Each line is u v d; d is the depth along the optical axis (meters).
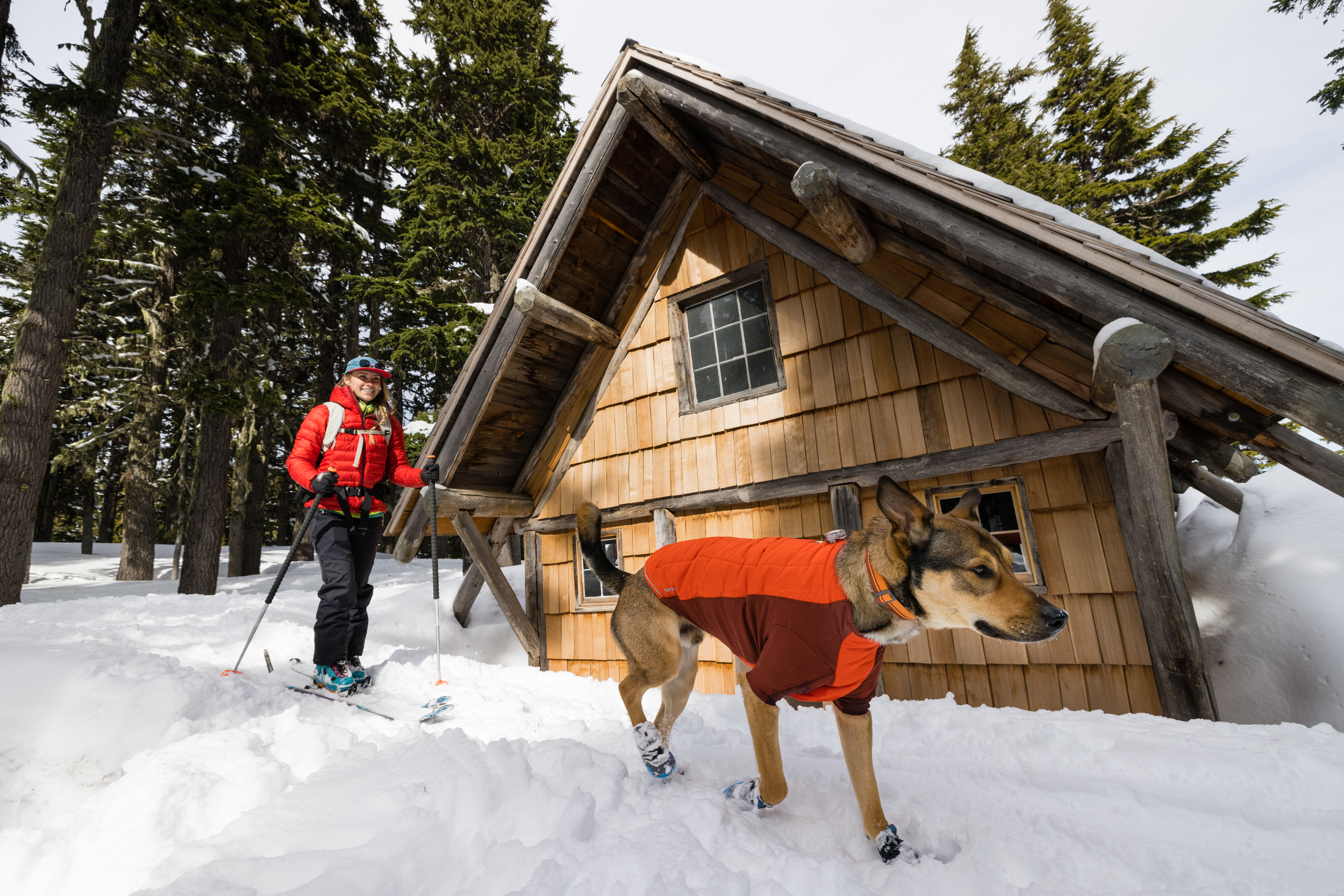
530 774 2.03
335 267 14.30
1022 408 3.58
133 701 2.71
